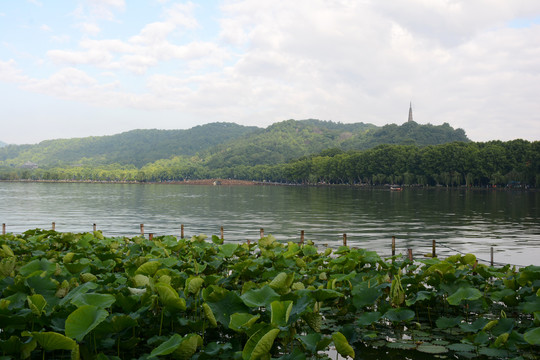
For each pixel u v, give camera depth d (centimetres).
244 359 587
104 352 738
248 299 743
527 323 895
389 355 761
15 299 767
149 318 800
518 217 5500
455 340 830
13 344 605
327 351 789
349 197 11250
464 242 3241
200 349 716
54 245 1644
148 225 4644
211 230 4131
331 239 3394
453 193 12950
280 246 1609
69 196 12556
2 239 1614
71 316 621
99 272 1125
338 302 1049
